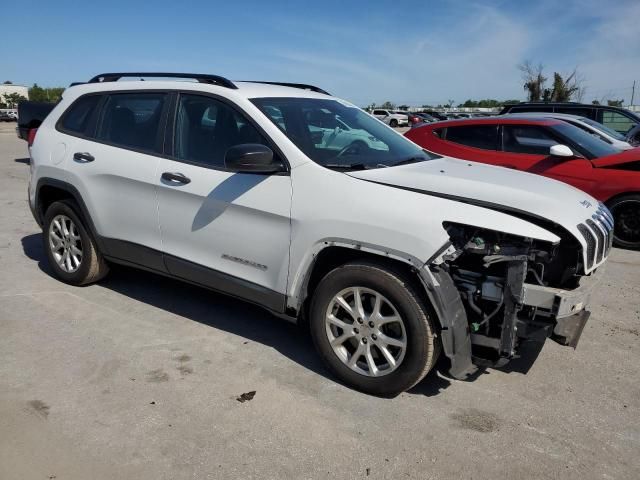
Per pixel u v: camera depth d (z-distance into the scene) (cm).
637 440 296
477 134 776
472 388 345
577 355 393
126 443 283
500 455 281
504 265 310
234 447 282
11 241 656
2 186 1045
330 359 343
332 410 317
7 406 312
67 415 305
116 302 466
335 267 345
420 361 309
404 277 307
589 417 316
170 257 408
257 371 359
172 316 441
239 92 383
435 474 266
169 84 418
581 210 335
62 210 481
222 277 381
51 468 263
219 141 382
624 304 494
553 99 4081
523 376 361
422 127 830
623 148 808
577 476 267
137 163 418
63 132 482
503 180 352
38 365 358
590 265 322
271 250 353
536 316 309
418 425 305
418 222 298
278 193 346
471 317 319
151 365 362
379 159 375
